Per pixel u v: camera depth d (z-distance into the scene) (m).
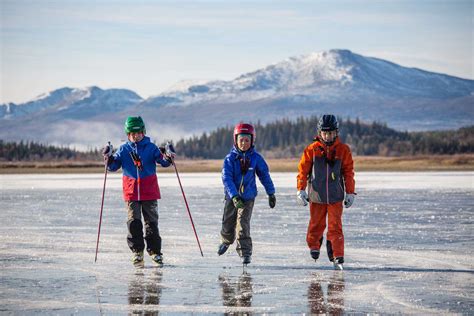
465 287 15.98
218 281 16.83
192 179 89.50
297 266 19.06
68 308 13.98
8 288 16.00
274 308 13.93
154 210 19.59
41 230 27.88
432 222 29.98
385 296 15.01
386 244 23.27
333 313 13.48
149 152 19.69
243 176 19.11
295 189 58.84
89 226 29.41
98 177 106.06
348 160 18.95
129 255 21.16
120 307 14.06
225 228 19.70
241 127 19.12
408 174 108.81
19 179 97.12
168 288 15.97
